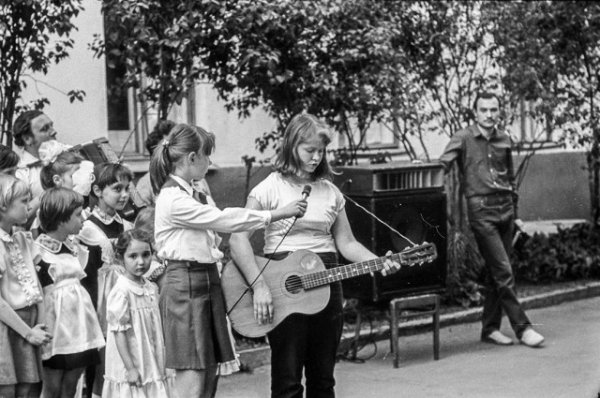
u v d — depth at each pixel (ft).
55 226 29.07
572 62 58.13
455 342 45.50
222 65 42.86
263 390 37.19
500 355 42.65
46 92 44.50
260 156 57.31
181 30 40.09
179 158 27.50
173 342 27.02
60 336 28.81
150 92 43.52
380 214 40.60
